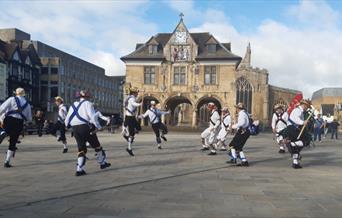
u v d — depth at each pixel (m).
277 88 65.00
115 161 12.27
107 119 10.95
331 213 6.09
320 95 113.88
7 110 10.55
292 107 12.02
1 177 8.94
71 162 11.74
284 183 8.70
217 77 50.31
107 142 21.30
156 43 51.97
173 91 51.16
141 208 6.20
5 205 6.26
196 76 50.78
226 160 13.05
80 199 6.77
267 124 60.25
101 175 9.37
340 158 14.66
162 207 6.28
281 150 16.42
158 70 51.50
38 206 6.23
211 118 15.89
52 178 8.86
